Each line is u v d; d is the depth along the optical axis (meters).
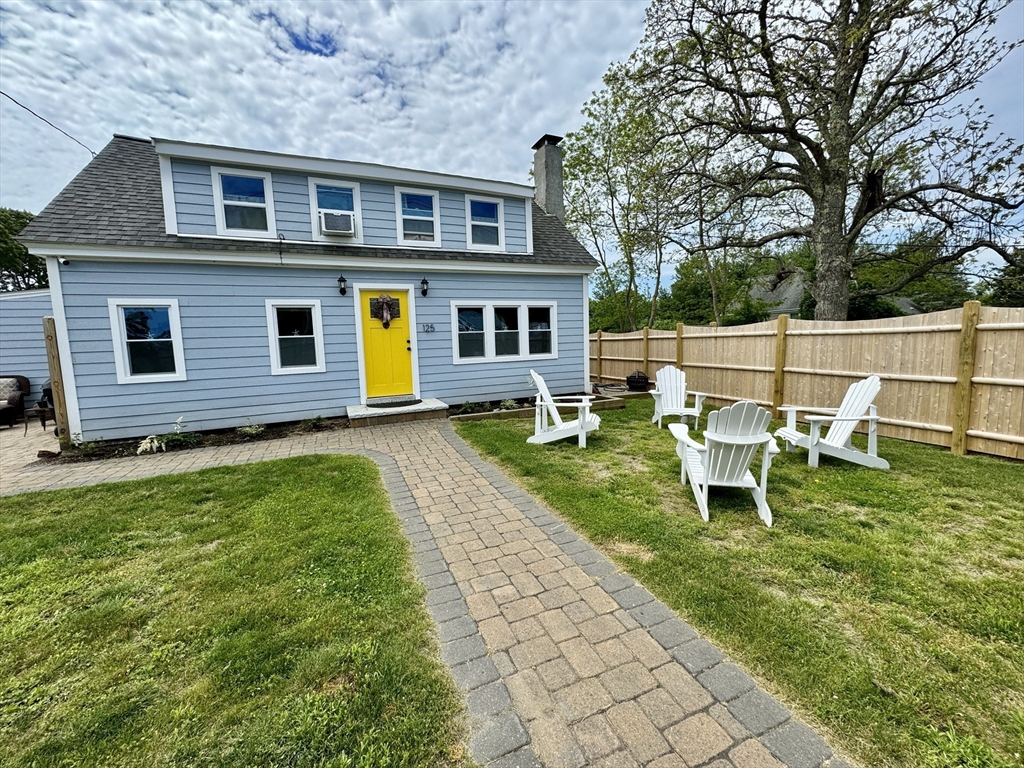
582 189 17.58
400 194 7.82
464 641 1.96
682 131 9.28
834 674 1.71
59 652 1.94
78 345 5.88
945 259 9.14
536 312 9.12
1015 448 4.51
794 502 3.55
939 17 6.91
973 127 7.88
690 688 1.66
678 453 4.12
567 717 1.54
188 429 6.49
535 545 2.91
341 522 3.29
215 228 6.62
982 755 1.37
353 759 1.39
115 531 3.21
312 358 7.27
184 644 1.98
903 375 5.48
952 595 2.25
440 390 8.22
